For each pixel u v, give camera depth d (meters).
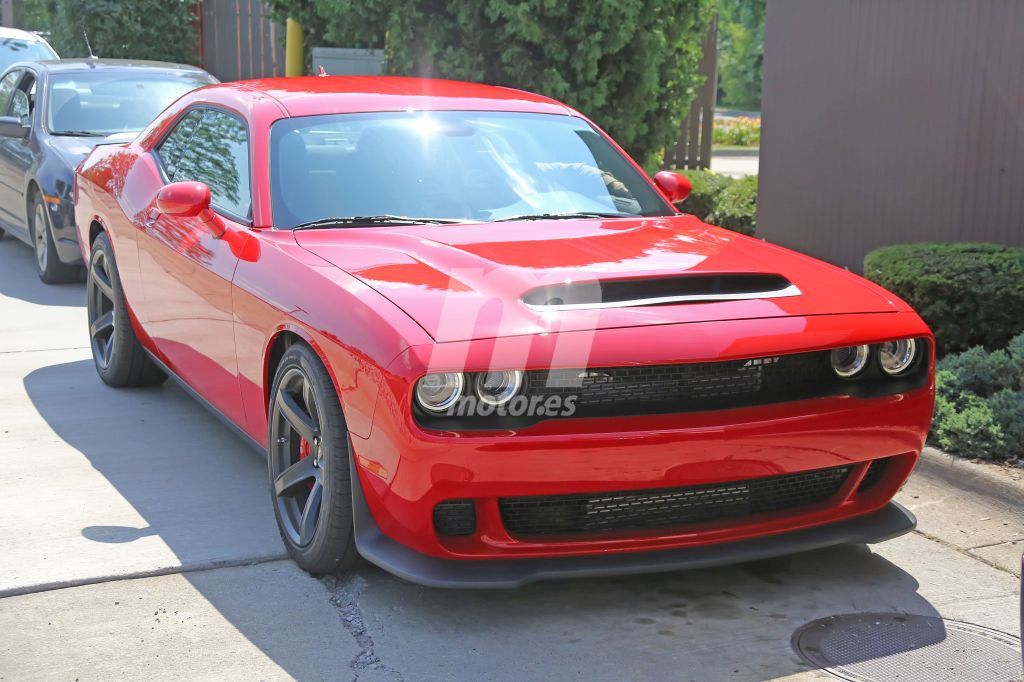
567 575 3.29
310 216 4.17
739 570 3.84
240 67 15.35
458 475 3.14
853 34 7.95
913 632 3.40
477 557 3.29
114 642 3.25
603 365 3.19
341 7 9.56
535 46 9.20
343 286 3.54
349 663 3.16
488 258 3.70
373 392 3.22
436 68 9.34
